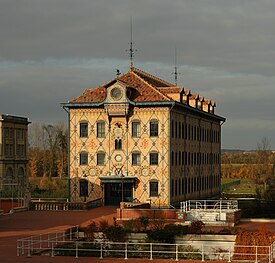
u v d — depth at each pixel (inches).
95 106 3346.5
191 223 2401.6
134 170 3282.5
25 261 1766.7
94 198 3361.2
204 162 4249.5
